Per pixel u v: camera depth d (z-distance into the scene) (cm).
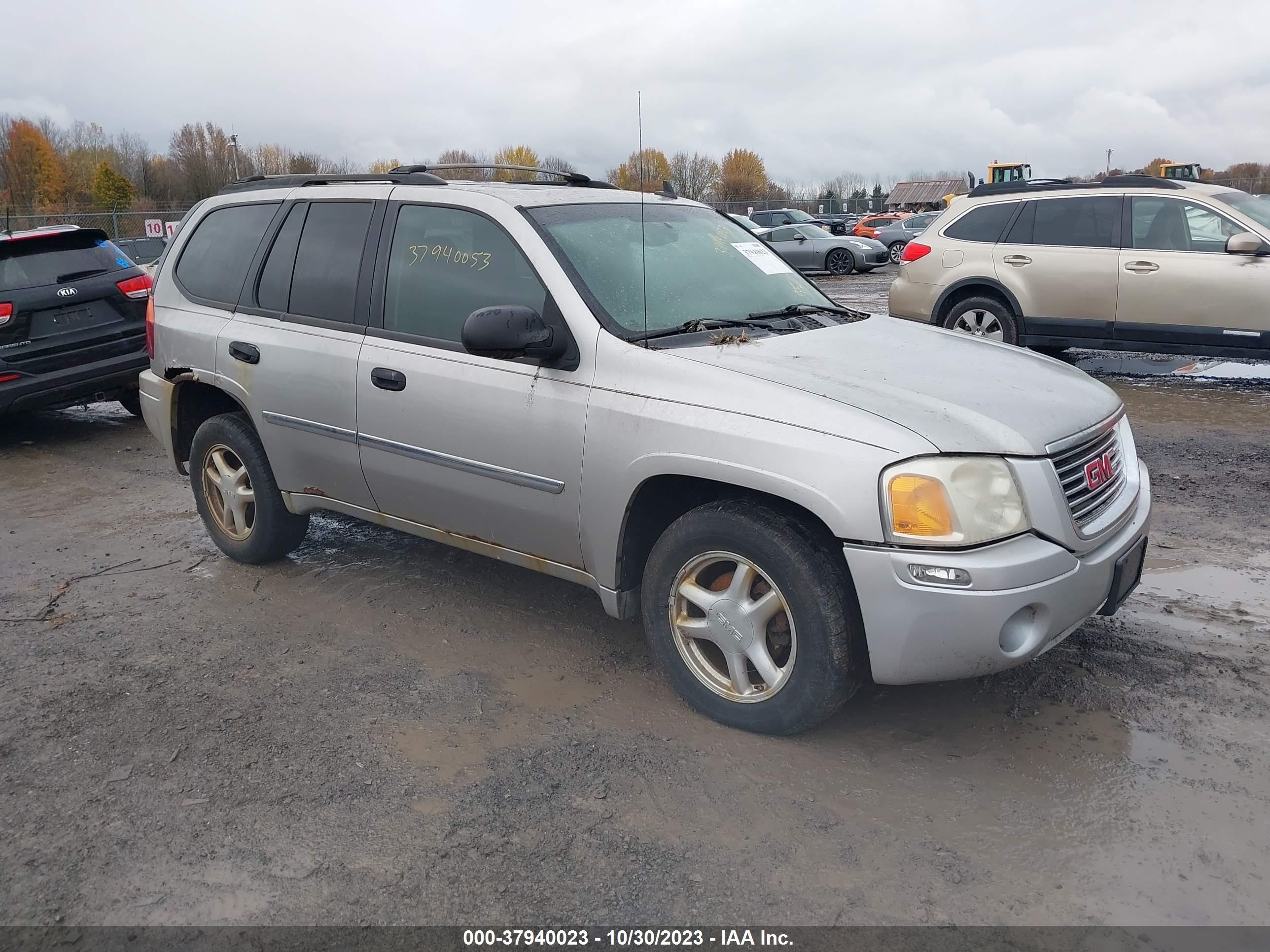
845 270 2320
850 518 289
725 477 310
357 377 412
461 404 377
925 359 359
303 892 263
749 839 279
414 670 388
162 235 2633
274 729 346
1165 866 262
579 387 347
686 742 329
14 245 793
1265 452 647
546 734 337
